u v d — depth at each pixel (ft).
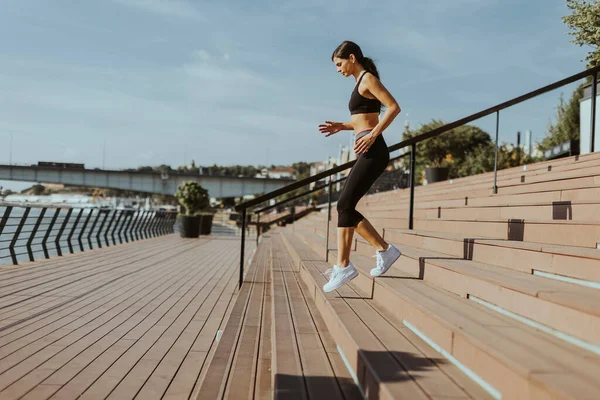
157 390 9.48
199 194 68.69
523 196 15.93
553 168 21.01
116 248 45.47
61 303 17.99
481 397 5.63
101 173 173.58
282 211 119.14
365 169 10.66
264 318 14.43
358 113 10.89
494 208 14.98
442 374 6.38
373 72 11.00
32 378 9.87
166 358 11.59
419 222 18.44
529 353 5.56
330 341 10.01
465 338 6.39
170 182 179.11
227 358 10.70
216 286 23.18
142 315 16.34
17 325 14.37
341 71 11.25
